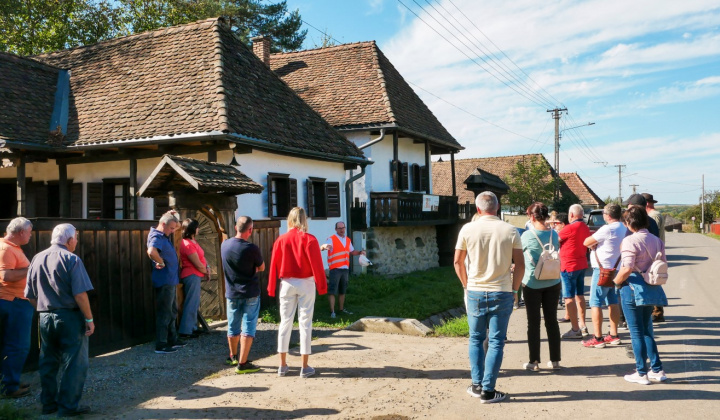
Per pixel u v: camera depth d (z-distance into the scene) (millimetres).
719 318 8719
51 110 13414
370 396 5191
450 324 8922
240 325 6363
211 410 4867
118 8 28734
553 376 5734
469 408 4789
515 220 27344
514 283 5059
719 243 37156
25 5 26359
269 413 4758
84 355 4938
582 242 7562
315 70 21734
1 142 11297
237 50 14984
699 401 4762
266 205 12703
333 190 15766
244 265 6141
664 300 5207
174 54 14242
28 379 6047
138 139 11477
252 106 12867
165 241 7223
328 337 8195
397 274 19609
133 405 5066
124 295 7527
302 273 5953
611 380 5500
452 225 24000
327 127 16266
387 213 18234
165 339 7191
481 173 25688
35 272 4922
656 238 5328
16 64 14047
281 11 36250
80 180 13555
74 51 16172
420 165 22781
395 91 20688
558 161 35250
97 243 7117
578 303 7801
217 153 11734
